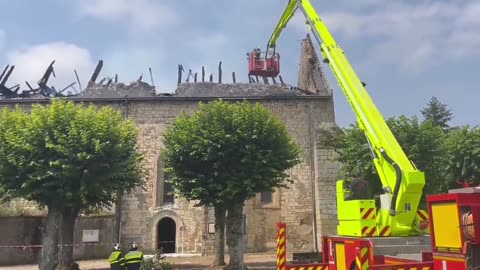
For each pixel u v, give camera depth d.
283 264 9.86
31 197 17.12
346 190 10.29
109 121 18.47
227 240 18.17
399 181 9.27
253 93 31.08
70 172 16.80
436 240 6.39
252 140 18.06
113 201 20.61
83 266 21.72
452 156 22.17
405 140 20.09
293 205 27.77
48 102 29.02
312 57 33.06
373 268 7.32
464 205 5.95
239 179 17.69
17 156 16.84
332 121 28.80
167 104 29.08
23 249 23.47
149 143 28.53
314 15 13.77
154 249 26.97
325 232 26.73
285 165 18.75
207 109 19.36
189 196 18.39
